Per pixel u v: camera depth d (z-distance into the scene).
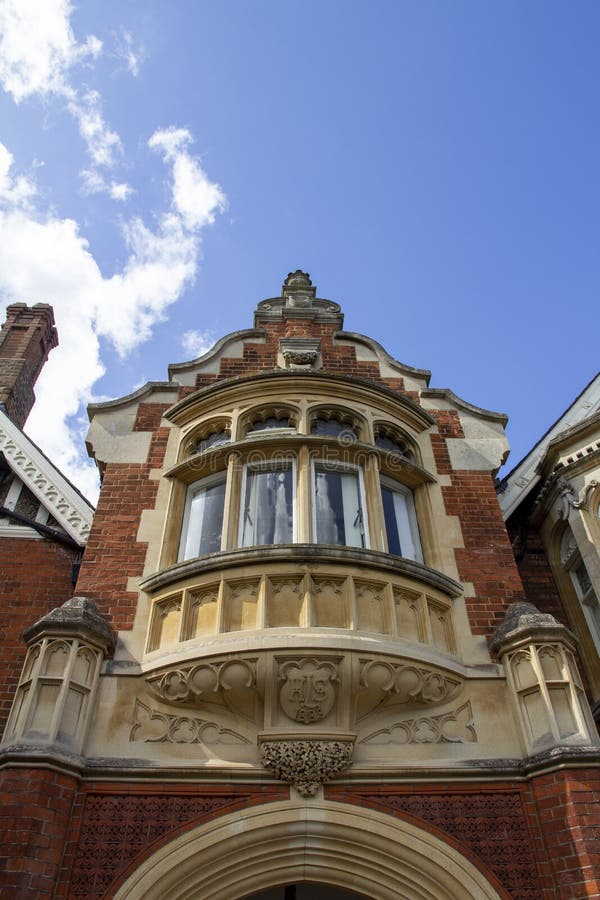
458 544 8.21
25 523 9.95
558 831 5.72
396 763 6.20
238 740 6.30
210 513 8.29
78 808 5.83
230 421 9.00
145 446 9.17
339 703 6.32
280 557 6.95
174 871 5.56
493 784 6.18
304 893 7.54
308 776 6.00
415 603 7.23
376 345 10.88
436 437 9.57
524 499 10.14
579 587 9.30
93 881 5.46
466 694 6.80
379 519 7.85
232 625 6.74
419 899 5.68
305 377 9.20
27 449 10.73
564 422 10.61
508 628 7.06
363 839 5.82
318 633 6.49
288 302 11.87
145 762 6.07
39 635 6.55
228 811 5.89
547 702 6.37
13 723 6.14
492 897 5.55
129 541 7.97
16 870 5.14
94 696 6.45
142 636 7.07
